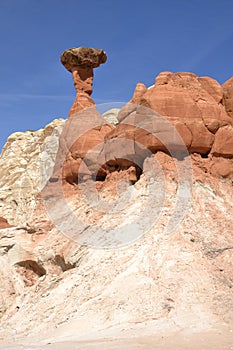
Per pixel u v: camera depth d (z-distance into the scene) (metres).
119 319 21.80
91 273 25.83
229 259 24.50
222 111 32.53
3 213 71.69
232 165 31.41
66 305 24.77
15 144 83.38
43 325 24.38
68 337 21.47
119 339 19.67
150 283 23.22
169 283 23.02
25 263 34.59
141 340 19.28
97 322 22.11
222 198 29.33
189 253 24.67
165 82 31.48
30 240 35.34
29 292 30.34
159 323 20.92
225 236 26.22
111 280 24.47
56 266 31.55
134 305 22.25
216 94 33.25
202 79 33.44
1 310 32.62
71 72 40.34
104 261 26.08
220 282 22.97
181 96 31.06
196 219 26.83
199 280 23.05
